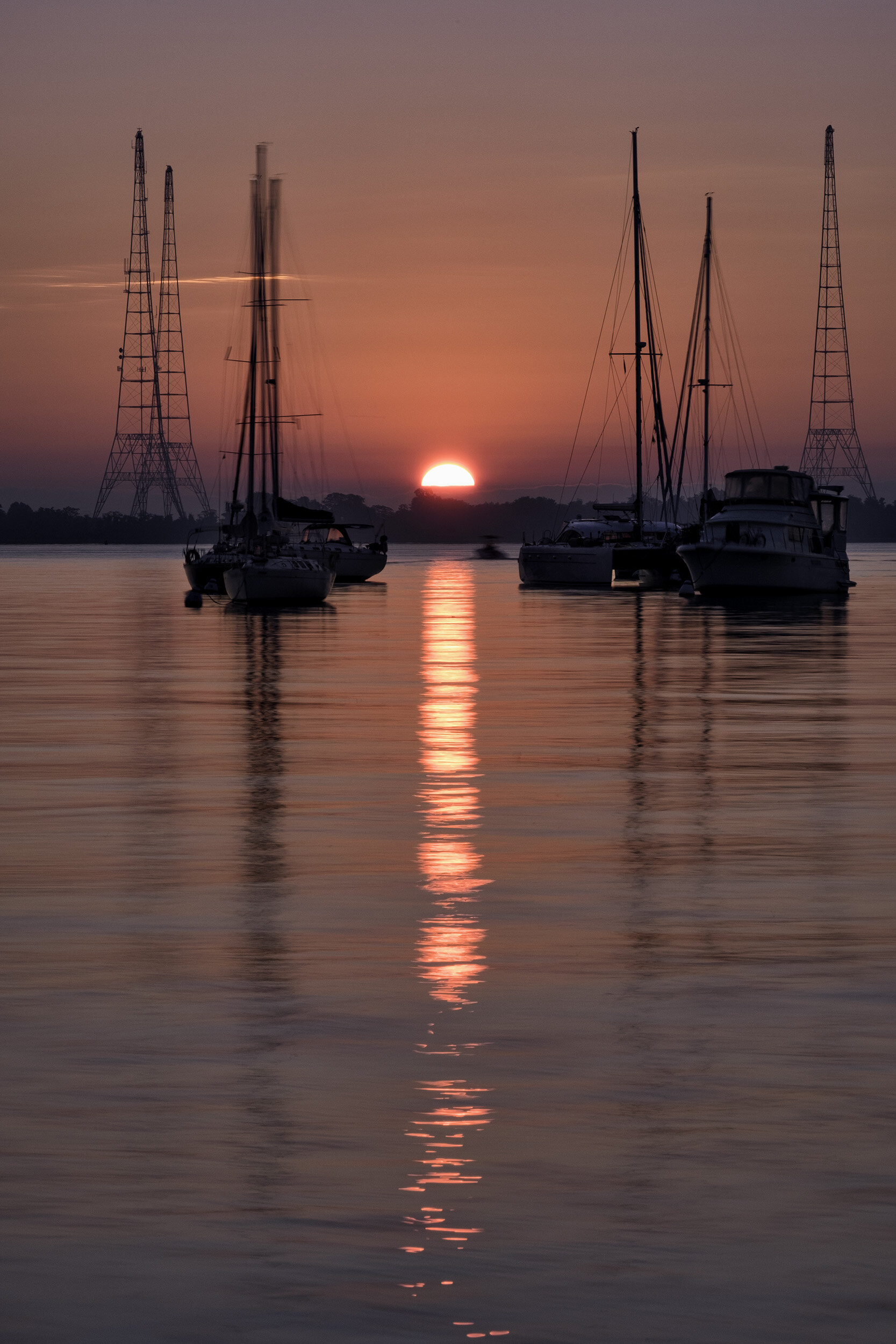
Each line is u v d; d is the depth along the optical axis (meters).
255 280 125.62
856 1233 9.44
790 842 24.53
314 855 23.44
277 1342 8.04
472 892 20.62
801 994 15.37
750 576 123.25
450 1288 8.68
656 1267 8.95
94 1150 10.88
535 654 70.81
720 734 39.69
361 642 80.19
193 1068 12.84
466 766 33.72
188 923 18.72
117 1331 8.16
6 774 32.34
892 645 77.00
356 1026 14.18
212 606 125.81
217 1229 9.48
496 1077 12.60
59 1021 14.29
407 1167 10.55
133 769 33.22
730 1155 10.80
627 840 24.77
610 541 161.00
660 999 15.14
